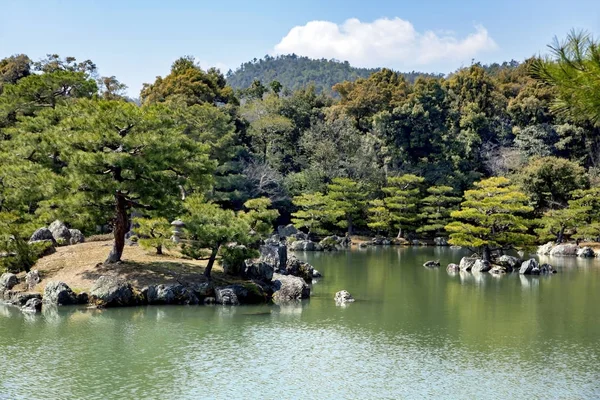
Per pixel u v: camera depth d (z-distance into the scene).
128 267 43.03
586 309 41.28
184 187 52.69
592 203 84.94
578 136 109.69
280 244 52.22
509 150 112.19
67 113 46.56
